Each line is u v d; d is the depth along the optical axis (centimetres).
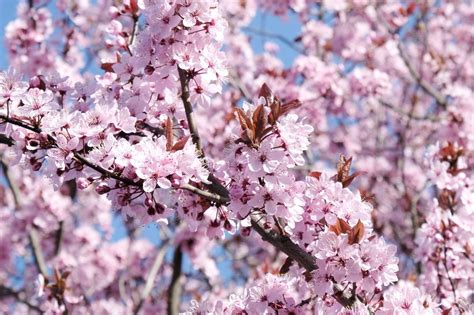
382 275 79
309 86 150
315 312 83
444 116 156
